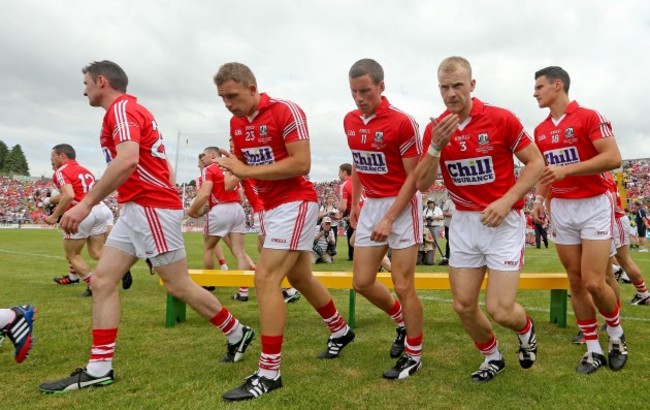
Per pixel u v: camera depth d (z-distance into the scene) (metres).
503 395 2.84
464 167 3.05
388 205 3.38
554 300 4.79
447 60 2.95
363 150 3.40
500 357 3.23
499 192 3.04
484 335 3.14
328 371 3.29
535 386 2.99
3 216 40.94
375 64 3.22
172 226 3.24
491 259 2.99
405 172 3.36
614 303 3.42
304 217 3.13
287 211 3.11
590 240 3.51
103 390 2.91
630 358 3.60
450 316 5.05
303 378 3.14
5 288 6.92
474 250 3.07
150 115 3.25
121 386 2.97
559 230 3.76
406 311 3.25
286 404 2.70
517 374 3.23
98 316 3.03
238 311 5.41
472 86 3.00
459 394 2.86
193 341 4.02
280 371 3.29
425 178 2.95
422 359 3.57
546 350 3.85
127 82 3.36
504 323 2.96
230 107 3.09
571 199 3.67
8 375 3.19
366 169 3.46
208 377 3.14
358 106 3.28
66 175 6.19
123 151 2.91
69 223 2.83
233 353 3.49
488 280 3.01
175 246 3.26
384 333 4.37
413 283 3.30
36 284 7.31
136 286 7.17
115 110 3.04
